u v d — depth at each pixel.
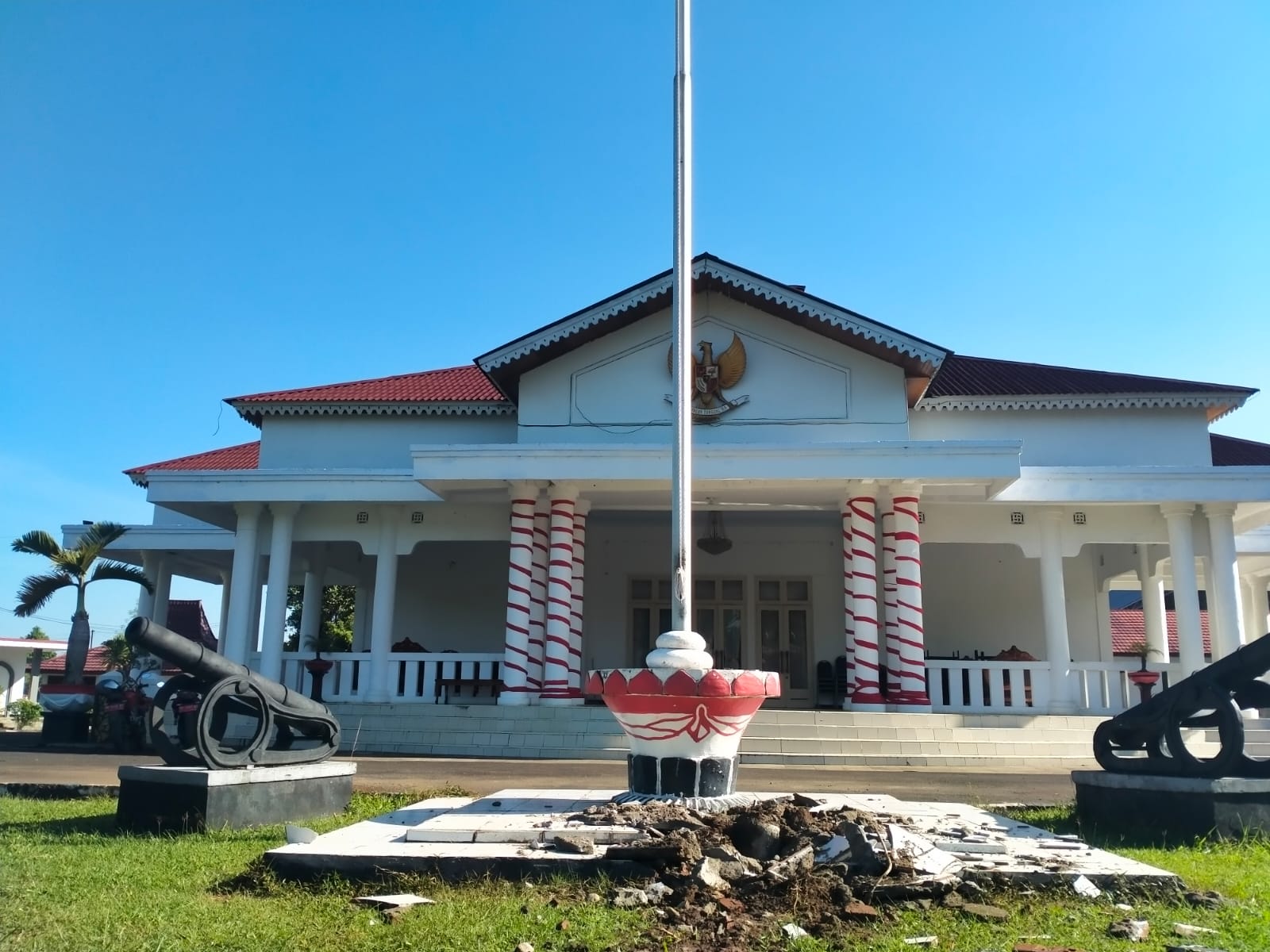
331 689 19.67
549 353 19.27
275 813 8.75
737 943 4.76
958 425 22.09
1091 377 22.95
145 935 4.91
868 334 18.30
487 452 17.69
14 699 39.06
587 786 11.82
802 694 24.06
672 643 7.54
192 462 25.38
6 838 7.89
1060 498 18.08
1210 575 18.70
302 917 5.25
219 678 8.77
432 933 4.87
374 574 25.97
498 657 19.16
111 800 10.73
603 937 4.82
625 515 23.56
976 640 24.72
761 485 18.05
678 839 6.14
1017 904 5.53
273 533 19.75
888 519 19.27
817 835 6.28
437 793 10.92
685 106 8.52
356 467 23.08
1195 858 7.21
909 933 4.96
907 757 15.55
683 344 8.04
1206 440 21.86
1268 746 16.02
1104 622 24.48
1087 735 16.33
